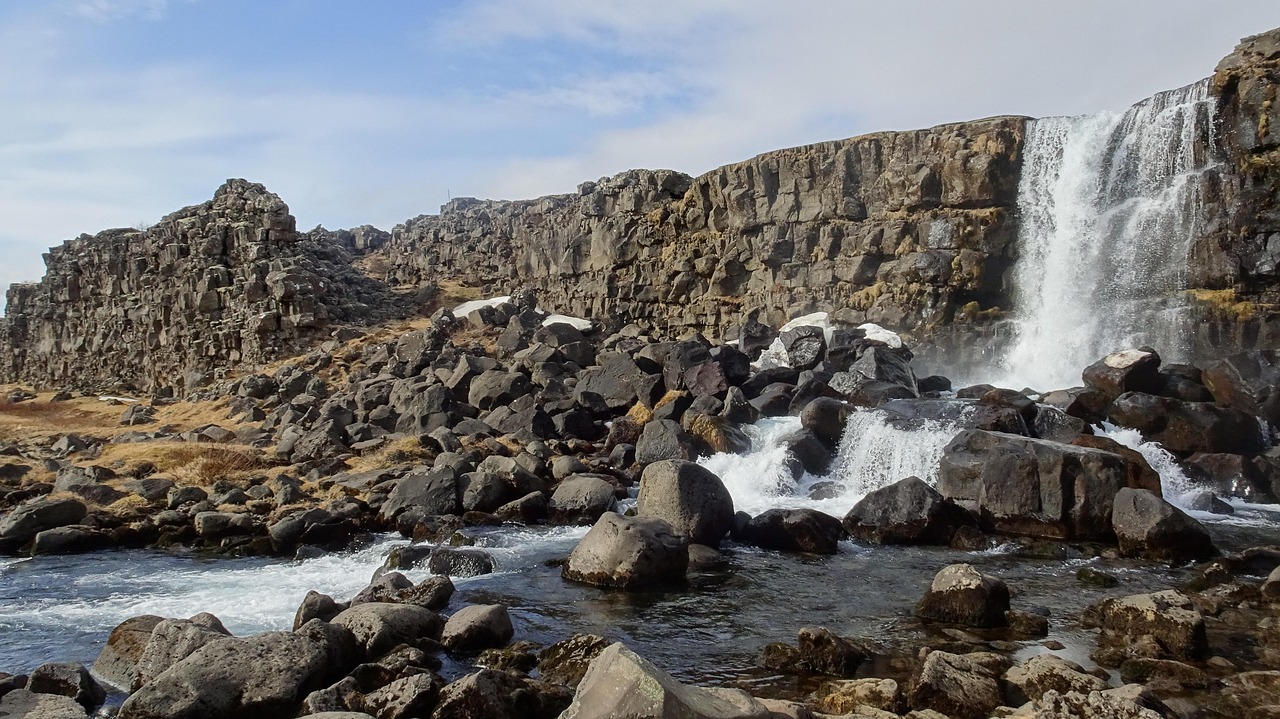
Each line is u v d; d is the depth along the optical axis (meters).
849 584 15.84
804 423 25.09
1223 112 28.88
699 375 29.98
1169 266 29.73
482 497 22.30
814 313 37.41
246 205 48.31
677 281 43.94
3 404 49.00
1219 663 11.26
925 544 18.72
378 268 63.91
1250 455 22.03
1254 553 15.66
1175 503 20.75
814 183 38.62
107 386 53.44
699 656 12.38
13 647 13.81
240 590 16.84
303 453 28.62
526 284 54.00
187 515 22.58
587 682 8.68
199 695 10.33
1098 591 14.89
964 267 33.88
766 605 14.71
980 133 34.41
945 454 20.41
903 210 35.91
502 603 15.02
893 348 30.66
